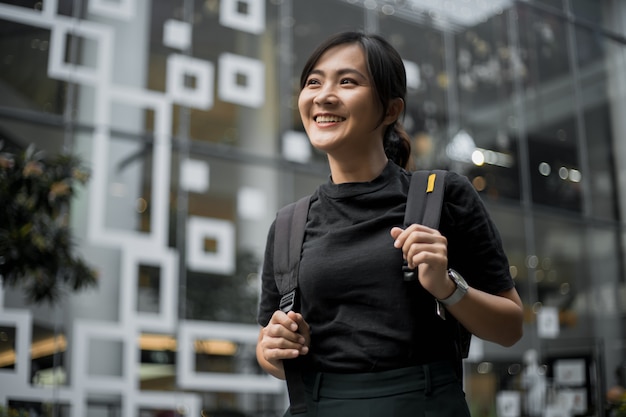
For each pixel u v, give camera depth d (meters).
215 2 8.09
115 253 6.93
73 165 5.36
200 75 7.83
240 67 8.07
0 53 6.91
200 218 7.48
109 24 7.43
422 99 9.12
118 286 6.86
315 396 1.14
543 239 9.68
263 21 8.33
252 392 7.24
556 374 9.05
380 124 1.22
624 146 10.60
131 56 7.49
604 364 9.38
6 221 4.97
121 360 6.72
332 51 1.24
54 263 5.20
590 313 9.71
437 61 9.35
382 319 1.13
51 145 6.96
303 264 1.20
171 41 7.74
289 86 8.34
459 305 1.09
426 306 1.14
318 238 1.22
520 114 9.86
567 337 9.41
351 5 8.91
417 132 8.98
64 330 6.50
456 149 9.20
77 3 7.29
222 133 7.84
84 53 7.25
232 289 7.45
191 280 7.27
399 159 1.41
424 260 1.04
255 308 7.52
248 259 7.64
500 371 8.71
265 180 7.96
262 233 7.82
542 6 10.43
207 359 7.12
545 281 9.54
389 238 1.16
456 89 9.38
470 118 9.41
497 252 1.23
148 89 7.51
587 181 10.22
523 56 10.09
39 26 7.10
